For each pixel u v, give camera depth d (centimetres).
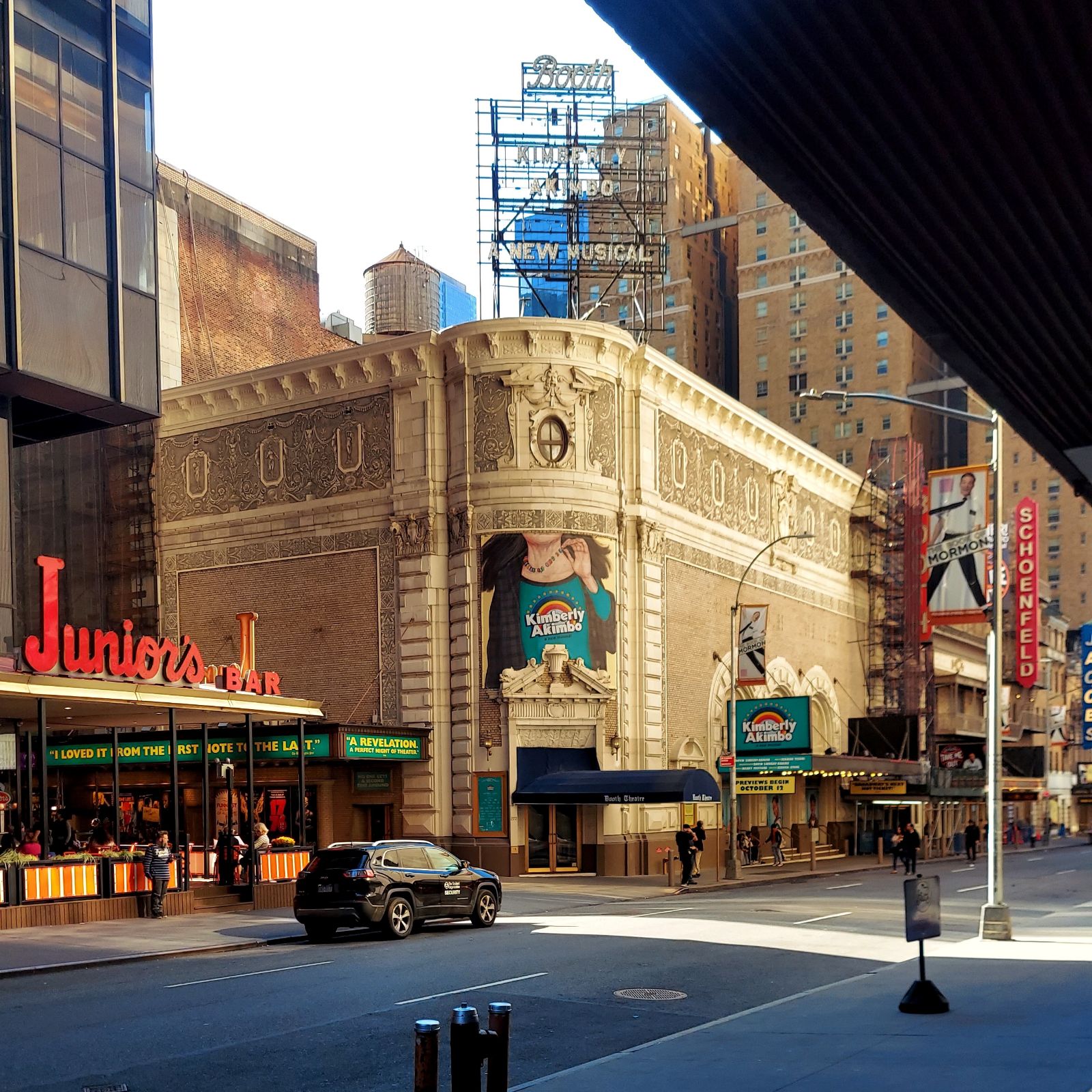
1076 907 3016
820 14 760
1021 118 872
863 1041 1300
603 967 1958
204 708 3094
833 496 6612
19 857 2647
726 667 5112
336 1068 1266
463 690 4238
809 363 10688
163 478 5116
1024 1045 1249
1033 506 8138
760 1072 1167
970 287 1105
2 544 2736
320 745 3975
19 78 2733
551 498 4234
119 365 2909
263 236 6053
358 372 4584
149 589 5091
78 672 2753
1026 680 8050
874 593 7025
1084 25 772
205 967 2061
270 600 4750
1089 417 1452
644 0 761
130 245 3012
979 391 1370
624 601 4394
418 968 1964
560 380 4284
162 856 2833
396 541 4425
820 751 6259
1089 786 12144
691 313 11419
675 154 11631
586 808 4284
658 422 4672
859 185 951
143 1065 1283
